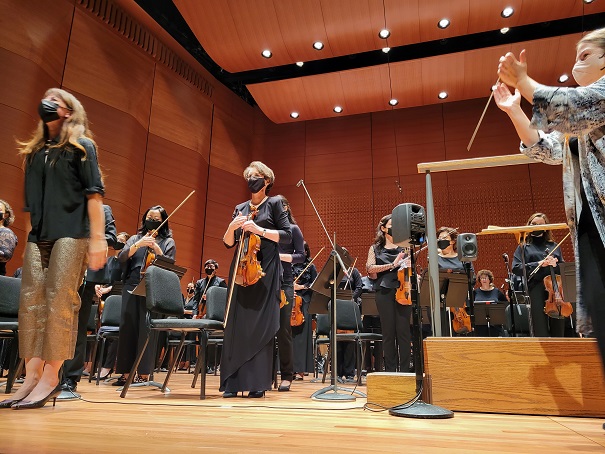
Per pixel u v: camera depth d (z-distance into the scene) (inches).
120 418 69.4
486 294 238.8
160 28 320.2
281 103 361.1
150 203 306.7
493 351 84.6
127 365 143.8
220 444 48.5
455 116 358.0
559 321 159.8
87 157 84.1
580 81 59.1
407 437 55.8
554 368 81.1
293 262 131.3
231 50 303.3
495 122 348.2
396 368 133.8
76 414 73.4
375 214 356.2
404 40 290.4
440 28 280.2
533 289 157.4
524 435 58.6
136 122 300.0
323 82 336.5
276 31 286.0
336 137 381.7
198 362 139.0
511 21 273.9
